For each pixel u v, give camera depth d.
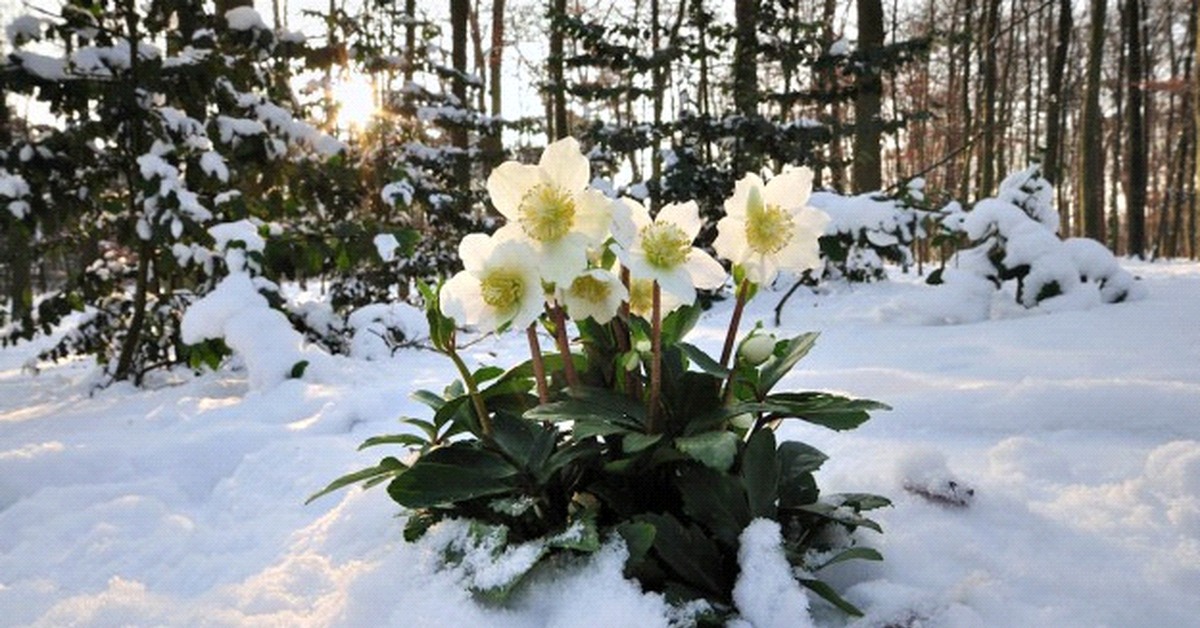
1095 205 16.92
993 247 5.57
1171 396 2.43
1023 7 20.66
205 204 4.70
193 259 4.41
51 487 2.40
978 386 2.76
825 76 10.66
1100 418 2.41
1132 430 2.34
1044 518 1.72
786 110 9.52
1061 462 2.06
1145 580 1.44
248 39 4.77
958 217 5.89
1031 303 5.33
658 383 1.48
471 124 9.70
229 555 1.89
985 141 16.59
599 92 9.32
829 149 12.27
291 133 4.80
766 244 1.50
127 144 4.41
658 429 1.53
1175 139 29.75
